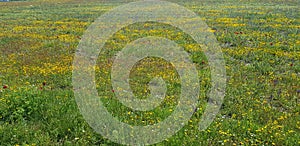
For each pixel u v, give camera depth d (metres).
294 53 14.52
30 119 7.79
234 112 8.34
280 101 9.14
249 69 12.27
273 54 14.53
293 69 12.41
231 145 6.71
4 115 7.75
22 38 19.64
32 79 11.24
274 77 11.30
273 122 7.71
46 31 22.25
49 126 7.29
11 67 12.86
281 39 17.59
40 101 8.30
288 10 30.06
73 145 6.69
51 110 7.93
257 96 9.48
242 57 14.05
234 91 9.80
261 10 30.62
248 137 7.00
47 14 33.03
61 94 9.20
